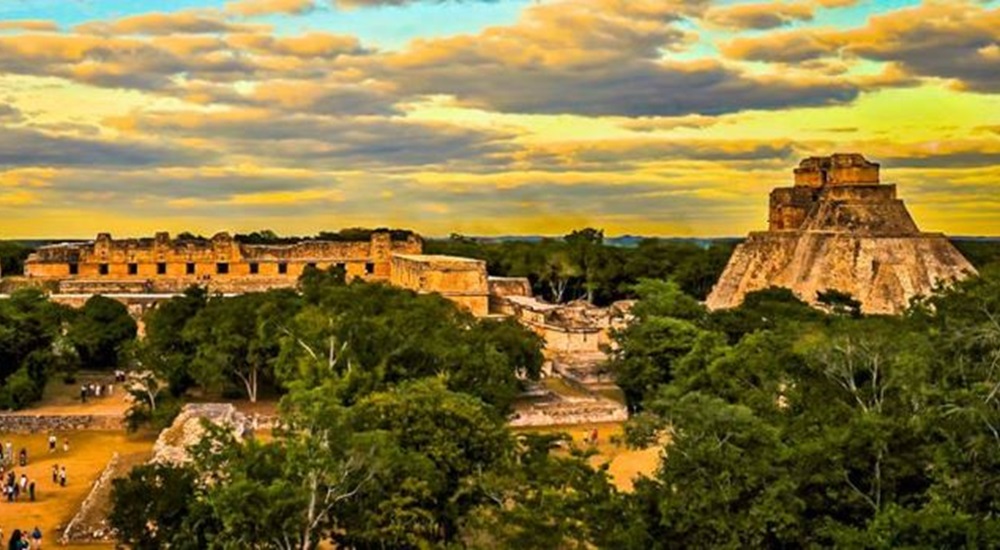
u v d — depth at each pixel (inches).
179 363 3122.5
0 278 5177.2
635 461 2536.9
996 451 1306.6
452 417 1695.4
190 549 1439.5
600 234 6205.7
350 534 1499.8
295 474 1445.6
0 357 3147.1
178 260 5290.4
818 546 1266.0
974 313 2276.1
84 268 5221.5
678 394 2005.4
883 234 3981.3
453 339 2797.7
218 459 1513.3
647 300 3280.0
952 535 1144.8
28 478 2412.6
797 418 1630.2
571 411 3080.7
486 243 6624.0
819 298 3570.4
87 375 3730.3
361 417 1679.4
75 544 1908.2
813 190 4503.0
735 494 1302.9
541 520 1338.6
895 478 1370.6
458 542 1473.9
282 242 6550.2
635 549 1293.1
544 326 4037.9
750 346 2298.2
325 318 2674.7
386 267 5546.3
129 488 1492.4
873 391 1766.7
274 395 3260.3
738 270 4473.4
